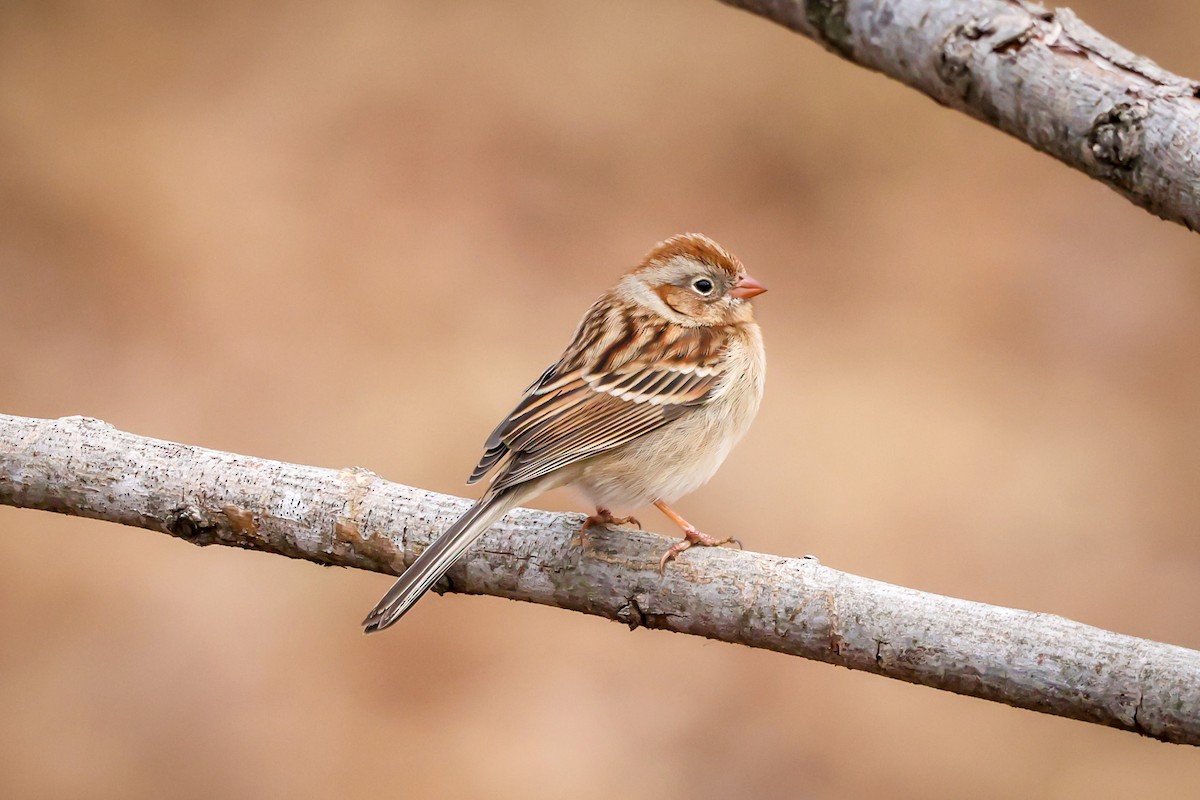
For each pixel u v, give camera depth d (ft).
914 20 17.71
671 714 38.99
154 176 54.90
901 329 50.19
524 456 22.09
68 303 49.73
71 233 52.47
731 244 53.26
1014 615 17.62
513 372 47.65
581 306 50.55
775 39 61.82
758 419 45.91
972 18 17.38
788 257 53.01
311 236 52.75
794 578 18.78
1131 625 40.40
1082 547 42.57
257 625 40.83
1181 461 45.52
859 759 38.01
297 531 20.39
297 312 49.88
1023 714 38.93
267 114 58.08
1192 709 16.47
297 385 47.14
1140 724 16.81
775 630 18.72
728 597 18.99
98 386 46.98
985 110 17.57
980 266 52.80
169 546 42.52
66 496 20.90
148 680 39.29
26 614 40.55
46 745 37.52
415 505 20.22
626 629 41.19
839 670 39.86
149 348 48.44
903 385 47.75
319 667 39.99
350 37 61.98
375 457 44.50
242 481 20.54
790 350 49.08
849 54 18.53
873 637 18.10
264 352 48.21
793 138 57.67
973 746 38.29
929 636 17.79
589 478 23.30
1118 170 16.63
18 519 42.73
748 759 37.93
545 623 41.34
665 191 55.21
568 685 39.68
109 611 40.75
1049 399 47.75
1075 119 16.76
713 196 55.16
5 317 49.19
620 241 53.11
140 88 59.16
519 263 52.16
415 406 46.32
